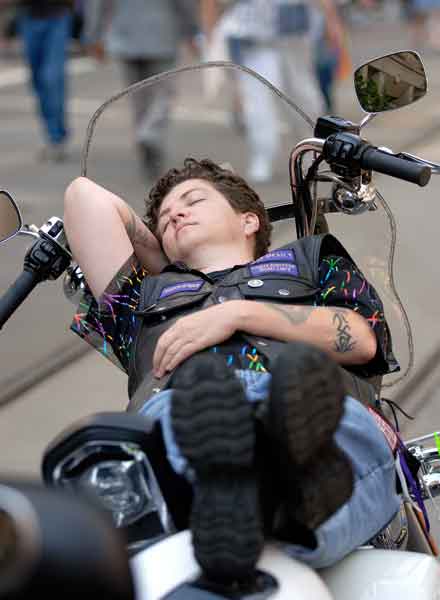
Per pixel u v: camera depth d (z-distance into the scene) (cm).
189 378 458
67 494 344
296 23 2139
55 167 2431
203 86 1118
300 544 542
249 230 745
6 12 4641
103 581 323
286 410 460
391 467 595
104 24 2362
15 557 325
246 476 466
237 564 460
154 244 768
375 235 766
